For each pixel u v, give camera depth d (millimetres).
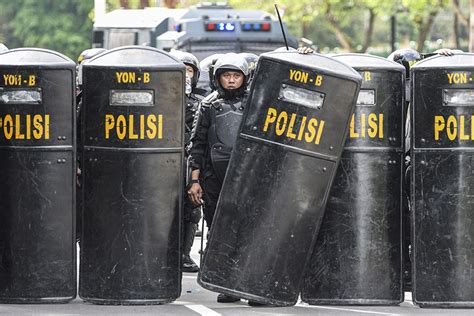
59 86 16266
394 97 16484
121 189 16281
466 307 16469
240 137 16141
